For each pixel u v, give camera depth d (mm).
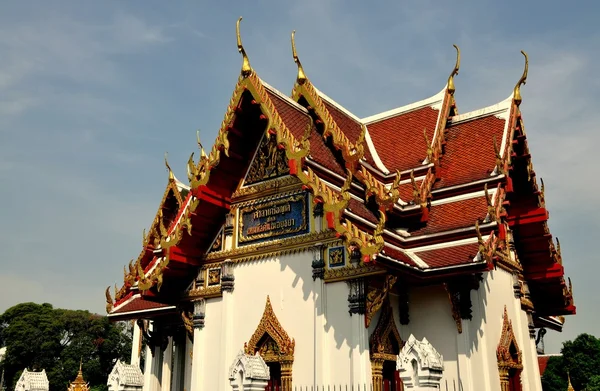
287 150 16875
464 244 17672
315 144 19000
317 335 16781
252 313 18641
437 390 12180
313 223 18016
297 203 18625
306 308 17422
